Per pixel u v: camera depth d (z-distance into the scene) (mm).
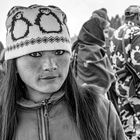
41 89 1354
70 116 1438
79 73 3277
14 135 1417
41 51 1338
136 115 3742
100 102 1517
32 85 1369
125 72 3723
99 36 3385
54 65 1335
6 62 1451
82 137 1418
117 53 3783
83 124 1431
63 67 1369
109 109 1539
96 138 1433
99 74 3227
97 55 3283
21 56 1358
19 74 1412
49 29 1341
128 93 3717
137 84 3711
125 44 3699
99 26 3406
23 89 1467
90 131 1431
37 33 1332
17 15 1372
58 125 1411
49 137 1392
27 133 1403
